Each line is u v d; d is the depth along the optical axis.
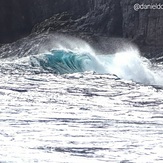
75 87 69.81
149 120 45.25
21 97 57.47
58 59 100.94
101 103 55.91
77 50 109.38
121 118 46.16
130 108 52.94
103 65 102.06
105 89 69.19
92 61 101.69
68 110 49.72
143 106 54.62
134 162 30.67
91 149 33.69
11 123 41.34
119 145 34.97
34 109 49.09
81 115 46.97
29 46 173.50
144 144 35.34
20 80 76.00
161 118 46.53
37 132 38.22
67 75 87.25
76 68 100.62
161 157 31.94
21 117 44.34
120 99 60.06
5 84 69.56
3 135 36.62
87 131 39.53
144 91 68.75
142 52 198.12
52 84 72.38
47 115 45.94
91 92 65.44
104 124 42.75
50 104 53.12
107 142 35.78
